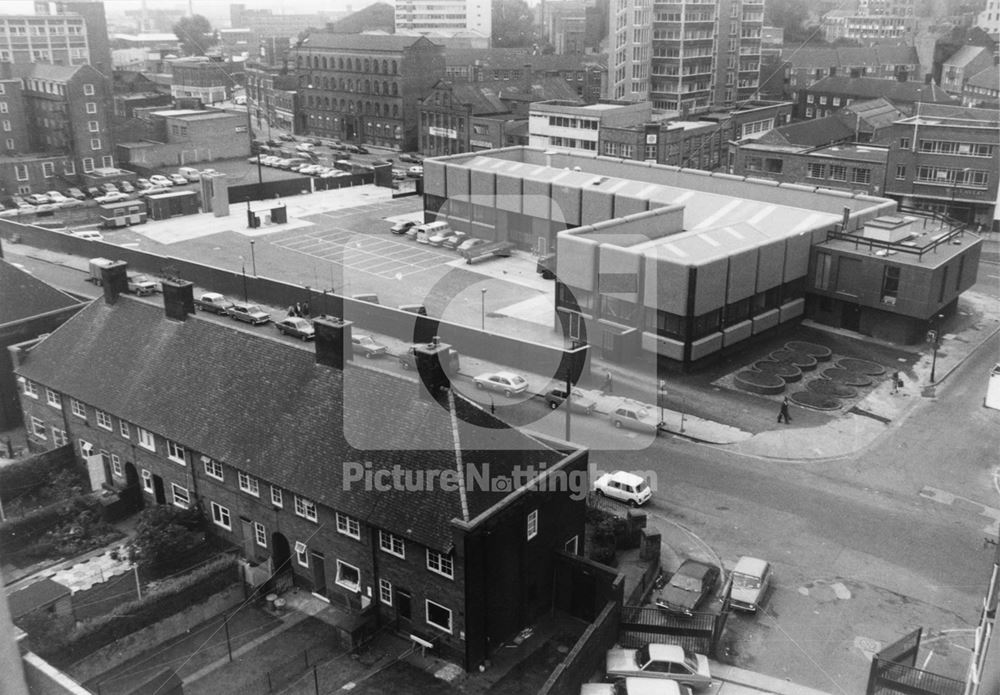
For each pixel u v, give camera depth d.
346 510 31.52
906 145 92.00
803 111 149.75
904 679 28.34
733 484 43.66
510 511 30.08
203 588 33.16
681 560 37.16
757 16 161.00
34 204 108.12
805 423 50.34
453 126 134.88
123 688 29.22
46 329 51.78
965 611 33.94
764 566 35.03
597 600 31.98
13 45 151.62
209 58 199.25
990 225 91.19
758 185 79.19
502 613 31.09
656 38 148.38
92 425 42.12
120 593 33.62
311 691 29.33
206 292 73.00
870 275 62.56
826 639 32.41
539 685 29.61
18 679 10.98
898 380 54.91
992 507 41.66
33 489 42.66
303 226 97.06
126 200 109.25
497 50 173.62
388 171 117.38
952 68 159.88
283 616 33.28
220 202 101.94
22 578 34.88
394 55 144.75
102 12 164.88
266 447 34.62
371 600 32.28
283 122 172.62
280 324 62.47
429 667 30.45
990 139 88.25
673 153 109.00
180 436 37.19
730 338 59.19
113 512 39.91
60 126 116.44
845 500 42.22
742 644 32.09
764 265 60.88
